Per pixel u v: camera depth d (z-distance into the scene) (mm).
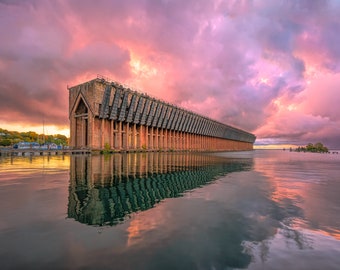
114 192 11445
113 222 7078
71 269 4406
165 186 13484
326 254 5074
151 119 73625
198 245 5500
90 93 53344
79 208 8523
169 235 6094
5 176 16359
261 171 23188
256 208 8836
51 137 138000
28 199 9750
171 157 48188
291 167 29156
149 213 8070
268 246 5480
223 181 15852
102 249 5246
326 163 39281
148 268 4430
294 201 10016
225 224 6992
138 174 18547
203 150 121750
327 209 8719
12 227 6543
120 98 59781
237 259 4820
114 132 60531
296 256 4984
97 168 22234
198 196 10930
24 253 5016
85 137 57875
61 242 5586
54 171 19391
